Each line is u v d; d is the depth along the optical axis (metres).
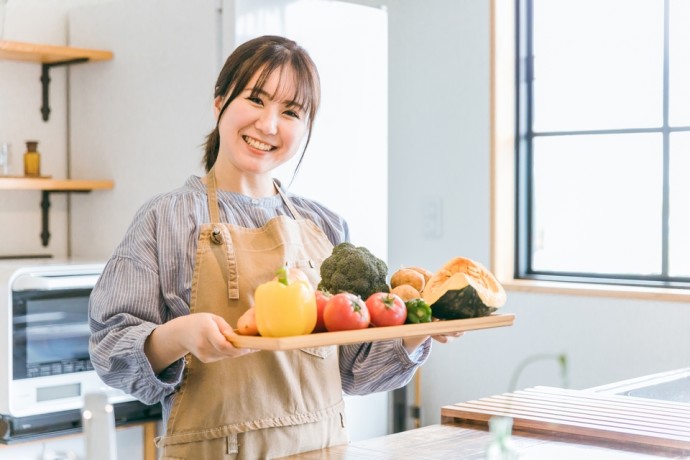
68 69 3.35
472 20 3.67
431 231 3.81
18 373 2.59
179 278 1.73
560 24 3.62
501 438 1.38
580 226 3.61
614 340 3.36
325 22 3.02
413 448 1.71
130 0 3.07
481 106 3.66
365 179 3.18
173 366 1.64
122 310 1.68
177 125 2.95
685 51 3.34
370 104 3.18
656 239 3.43
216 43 2.82
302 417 1.76
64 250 3.40
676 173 3.37
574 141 3.61
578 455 1.63
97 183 3.13
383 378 1.89
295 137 1.79
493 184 3.62
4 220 3.27
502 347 3.63
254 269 1.77
